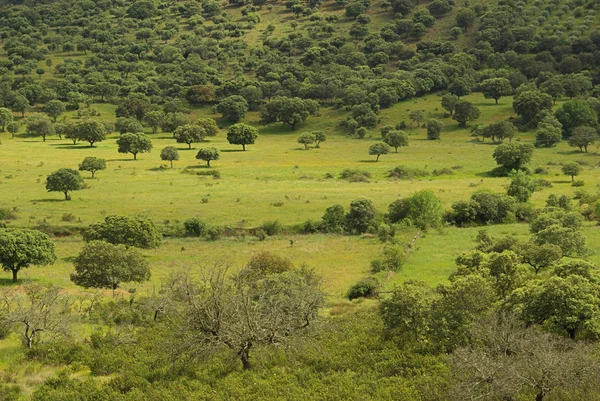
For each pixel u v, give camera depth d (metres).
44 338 47.38
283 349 43.16
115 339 47.09
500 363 34.84
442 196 122.44
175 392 38.31
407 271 77.62
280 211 112.75
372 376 40.78
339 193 127.44
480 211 108.69
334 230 104.81
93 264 64.81
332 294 67.75
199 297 44.50
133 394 37.84
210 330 41.44
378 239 98.75
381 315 50.53
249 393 38.28
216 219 107.44
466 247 89.44
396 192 127.56
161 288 66.19
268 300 47.25
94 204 115.44
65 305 57.38
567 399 34.09
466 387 34.22
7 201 115.94
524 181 119.00
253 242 98.12
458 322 45.72
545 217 90.50
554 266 54.97
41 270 80.62
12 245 72.94
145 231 89.56
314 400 37.00
